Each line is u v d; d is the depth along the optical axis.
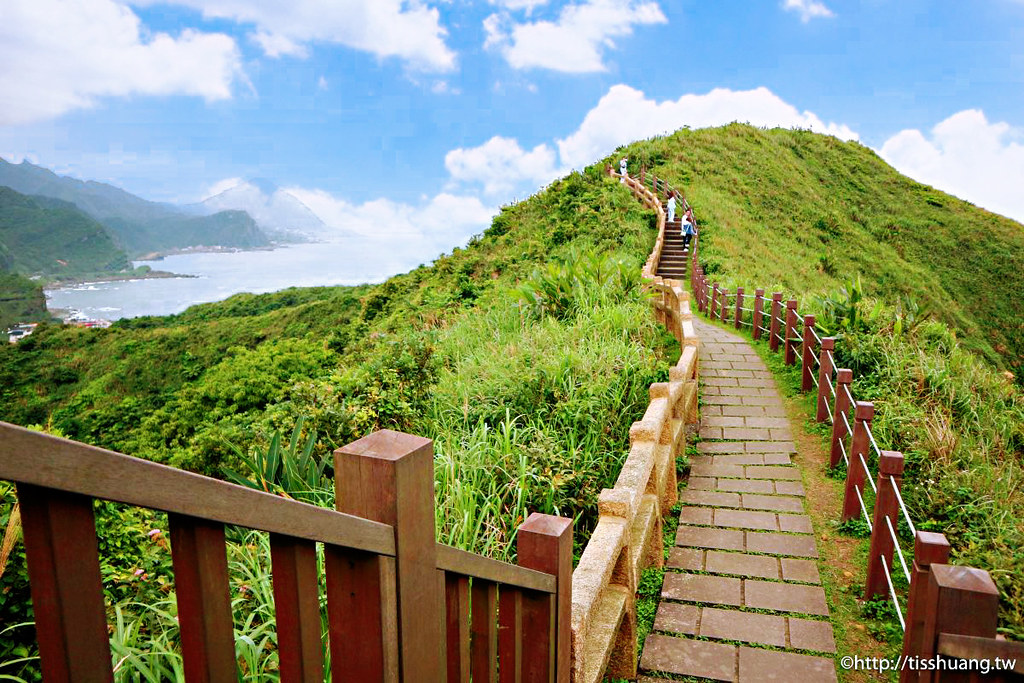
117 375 39.72
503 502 4.41
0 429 0.66
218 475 5.71
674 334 10.43
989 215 39.12
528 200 29.66
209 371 23.45
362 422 5.71
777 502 5.36
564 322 9.65
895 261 32.44
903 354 7.60
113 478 0.77
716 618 3.88
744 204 31.64
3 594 2.49
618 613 3.12
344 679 1.30
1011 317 31.70
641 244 21.34
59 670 0.80
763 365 9.66
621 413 6.06
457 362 8.38
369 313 24.94
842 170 42.12
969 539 4.46
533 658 2.13
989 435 6.25
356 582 1.25
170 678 2.30
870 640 3.67
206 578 0.95
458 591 1.60
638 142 38.31
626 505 3.36
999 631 3.43
